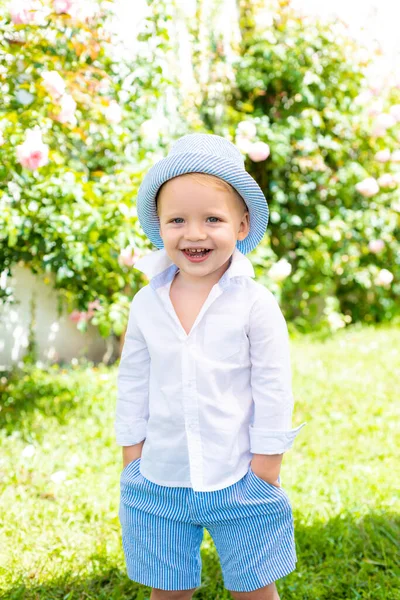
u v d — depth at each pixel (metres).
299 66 5.92
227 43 5.86
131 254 3.64
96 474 2.99
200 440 1.65
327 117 6.06
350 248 6.16
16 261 3.90
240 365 1.67
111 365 5.16
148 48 4.38
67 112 3.36
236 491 1.66
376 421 3.62
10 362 4.73
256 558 1.68
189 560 1.72
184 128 5.12
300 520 2.53
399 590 2.12
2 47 3.49
